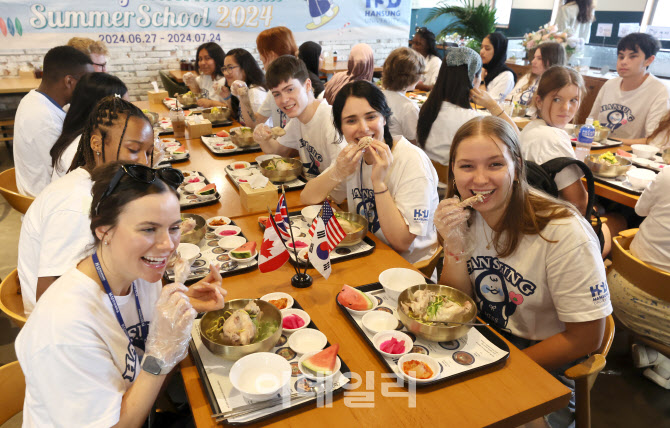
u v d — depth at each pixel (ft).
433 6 27.50
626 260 6.48
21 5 17.61
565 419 6.09
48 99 8.41
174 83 19.06
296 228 6.70
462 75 9.76
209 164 9.53
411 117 12.12
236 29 21.11
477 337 4.49
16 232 12.64
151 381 3.38
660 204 6.64
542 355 4.62
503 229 4.72
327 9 22.09
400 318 4.54
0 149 18.61
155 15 19.67
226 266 5.69
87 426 3.16
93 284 3.44
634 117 12.35
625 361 8.08
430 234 7.08
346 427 3.53
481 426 3.54
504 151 4.34
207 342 4.12
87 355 3.16
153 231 3.29
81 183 4.88
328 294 5.24
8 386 4.00
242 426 3.50
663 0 18.06
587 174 6.17
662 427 6.79
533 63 14.40
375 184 6.11
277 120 11.77
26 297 5.14
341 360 4.20
